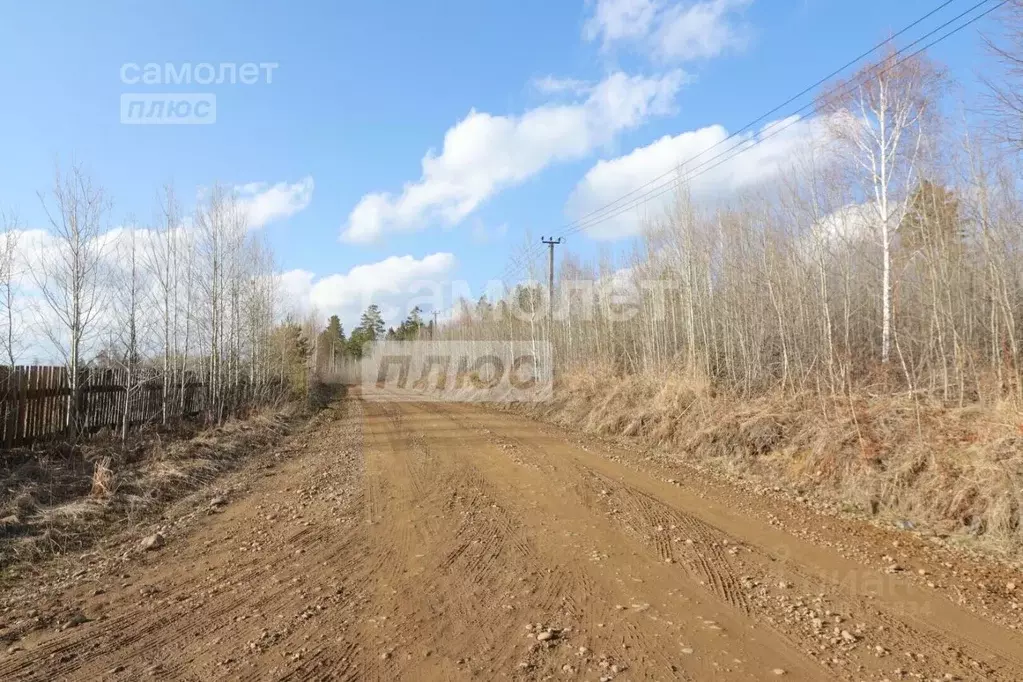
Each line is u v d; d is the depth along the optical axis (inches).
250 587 218.7
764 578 223.5
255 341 1003.3
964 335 486.6
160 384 622.2
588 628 179.2
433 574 229.6
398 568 237.3
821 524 305.3
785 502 355.9
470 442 631.8
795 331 612.7
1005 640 173.2
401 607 197.3
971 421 374.9
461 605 198.4
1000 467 302.5
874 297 611.5
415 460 517.7
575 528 293.7
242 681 149.3
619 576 225.3
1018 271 493.0
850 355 537.3
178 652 166.4
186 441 534.3
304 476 456.8
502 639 172.1
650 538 275.3
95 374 495.2
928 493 326.0
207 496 380.5
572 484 402.0
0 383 381.4
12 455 377.4
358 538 281.1
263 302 1095.6
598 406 764.6
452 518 316.2
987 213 457.4
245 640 173.6
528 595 207.0
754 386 620.4
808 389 542.3
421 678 149.5
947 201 523.8
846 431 410.0
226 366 848.3
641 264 926.4
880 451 376.2
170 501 363.3
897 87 560.7
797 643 169.0
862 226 599.2
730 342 687.7
